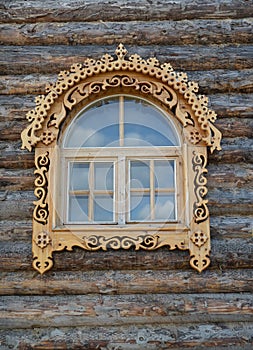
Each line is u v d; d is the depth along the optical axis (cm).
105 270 400
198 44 461
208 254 399
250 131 434
